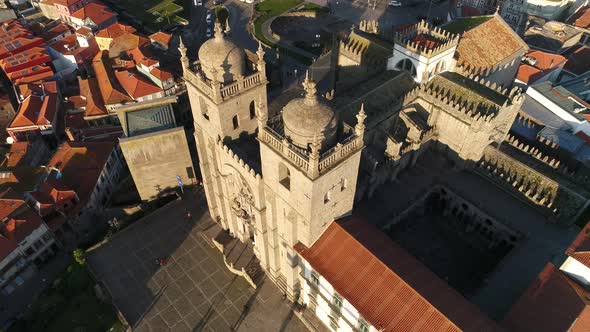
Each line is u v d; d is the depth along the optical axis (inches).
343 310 2082.9
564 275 2140.7
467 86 2938.0
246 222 2522.1
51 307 2551.7
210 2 6205.7
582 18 5093.5
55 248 3034.0
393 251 2071.9
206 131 2416.3
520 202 2839.6
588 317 1942.7
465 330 1739.7
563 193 2662.4
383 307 1876.2
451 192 2881.4
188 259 2746.1
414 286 1888.5
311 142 1779.0
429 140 3058.6
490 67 3260.3
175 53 4702.3
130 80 4092.0
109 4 6186.0
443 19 5620.1
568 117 3341.5
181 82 4138.8
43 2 5748.0
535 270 2456.9
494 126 2817.4
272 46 5029.5
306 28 5511.8
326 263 2060.8
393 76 2977.4
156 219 3002.0
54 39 5182.1
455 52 3208.7
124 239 2874.0
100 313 2498.8
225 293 2556.6
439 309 1802.4
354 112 2664.9
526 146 3026.6
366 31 3577.8
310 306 2420.0
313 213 1931.6
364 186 2706.7
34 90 4318.4
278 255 2399.1
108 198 3435.0
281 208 2103.8
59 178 3193.9
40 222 2876.5
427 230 2945.4
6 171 3316.9
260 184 2118.6
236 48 2142.0
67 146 3425.2
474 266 2716.5
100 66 4416.8
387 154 2815.0
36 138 3927.2
